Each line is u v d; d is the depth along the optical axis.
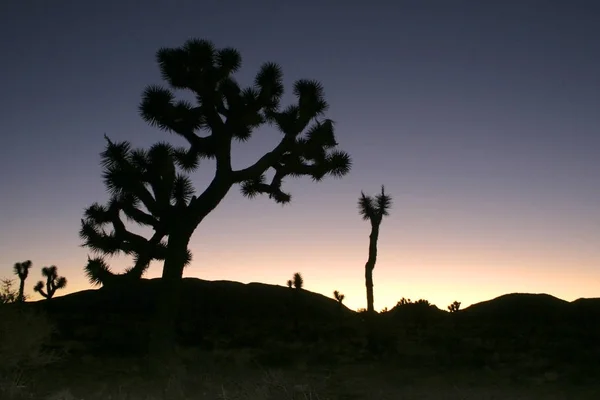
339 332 32.28
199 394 10.23
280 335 30.44
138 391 10.70
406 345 23.34
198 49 16.83
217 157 17.09
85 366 14.65
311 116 18.28
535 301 66.44
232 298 63.06
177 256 16.11
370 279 22.88
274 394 9.86
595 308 48.25
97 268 17.11
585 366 15.62
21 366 11.36
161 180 16.72
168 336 15.33
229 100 17.42
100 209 17.42
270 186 18.95
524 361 17.61
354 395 11.17
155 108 16.78
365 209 23.52
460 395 11.24
